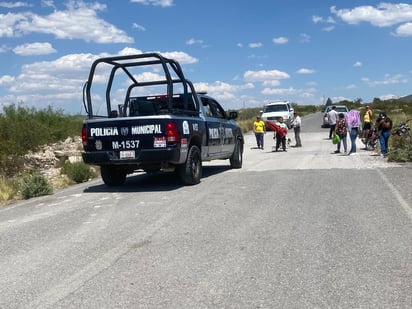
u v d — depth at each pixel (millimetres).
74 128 28844
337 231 6227
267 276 4676
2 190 10898
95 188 11422
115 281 4715
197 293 4312
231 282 4551
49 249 5992
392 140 16625
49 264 5371
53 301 4285
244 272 4812
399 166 12891
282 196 8883
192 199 9008
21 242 6426
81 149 22547
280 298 4133
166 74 10539
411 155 14000
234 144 14016
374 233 6070
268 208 7848
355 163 14117
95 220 7582
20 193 11031
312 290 4277
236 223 6895
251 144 26828
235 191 9695
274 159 16750
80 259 5500
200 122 11539
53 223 7535
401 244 5562
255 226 6664
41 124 24812
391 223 6555
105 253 5688
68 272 5059
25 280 4875
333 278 4551
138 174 14164
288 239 5938
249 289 4363
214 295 4254
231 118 14242
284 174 12039
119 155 10406
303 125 44188
